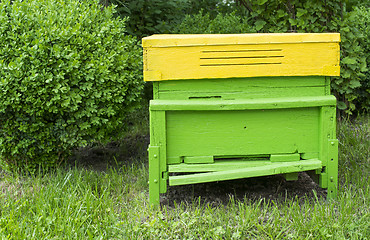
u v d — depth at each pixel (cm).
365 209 295
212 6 820
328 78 305
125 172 396
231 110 303
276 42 292
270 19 509
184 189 360
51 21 359
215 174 302
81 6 402
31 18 359
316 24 489
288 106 298
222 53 292
